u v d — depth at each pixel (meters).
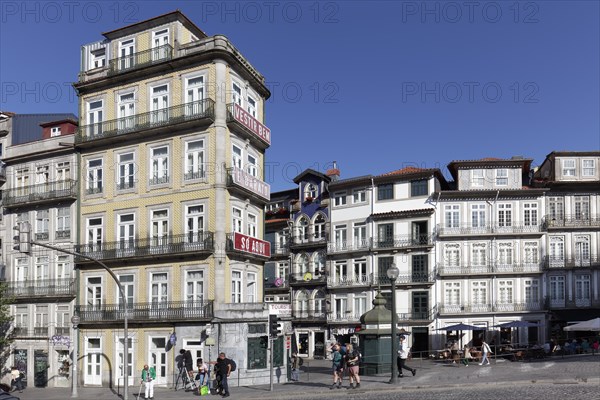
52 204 37.47
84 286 35.53
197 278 32.09
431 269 48.72
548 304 47.53
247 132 34.72
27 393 32.16
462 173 49.84
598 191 49.00
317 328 55.12
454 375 26.39
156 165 34.41
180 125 33.03
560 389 20.80
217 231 31.84
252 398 23.16
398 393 21.67
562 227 48.25
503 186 49.34
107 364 33.62
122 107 35.91
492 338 47.53
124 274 34.16
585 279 48.28
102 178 35.94
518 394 20.02
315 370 39.41
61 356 35.72
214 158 32.41
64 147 37.12
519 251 48.22
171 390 29.22
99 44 37.72
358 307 52.00
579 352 39.56
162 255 32.47
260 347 31.97
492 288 47.97
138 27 35.88
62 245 36.75
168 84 34.44
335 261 54.03
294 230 58.31
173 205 33.28
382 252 51.00
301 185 58.56
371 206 52.16
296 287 57.19
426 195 49.97
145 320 32.22
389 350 27.97
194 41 33.91
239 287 33.72
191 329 31.17
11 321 37.81
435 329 47.41
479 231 48.38
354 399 21.12
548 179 50.50
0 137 42.81
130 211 34.62
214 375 27.78
